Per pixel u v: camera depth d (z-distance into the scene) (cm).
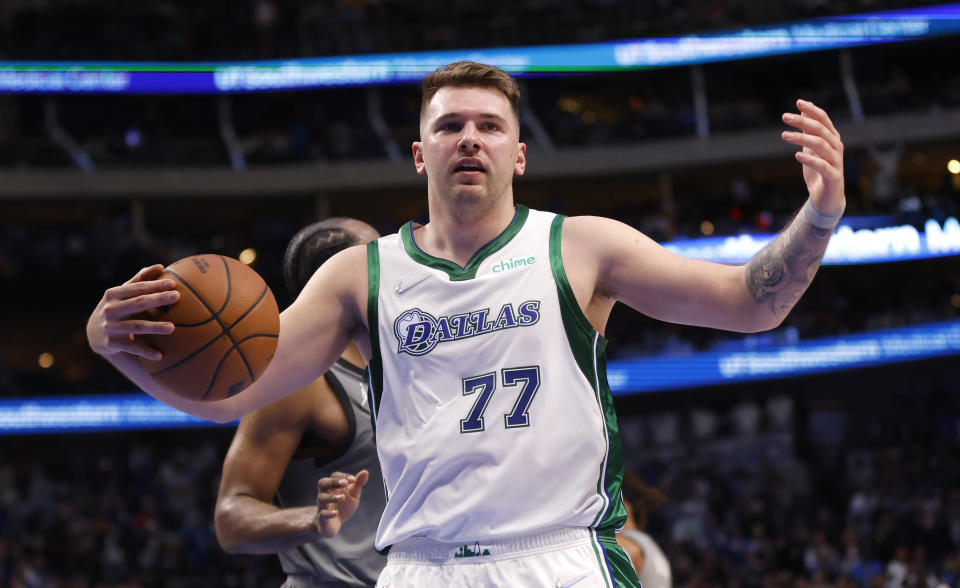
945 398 2195
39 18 2580
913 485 1848
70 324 2458
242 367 244
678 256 244
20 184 2373
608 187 2595
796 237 227
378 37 2605
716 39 2497
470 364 237
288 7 2783
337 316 259
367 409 334
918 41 2455
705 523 1772
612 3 2667
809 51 2459
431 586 235
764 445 2070
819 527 1772
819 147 224
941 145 2366
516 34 2575
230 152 2531
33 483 1978
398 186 2495
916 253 2208
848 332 2144
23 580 1627
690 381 2183
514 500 230
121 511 1936
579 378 237
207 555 1802
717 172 2519
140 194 2434
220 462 2127
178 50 2534
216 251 2462
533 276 243
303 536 295
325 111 2694
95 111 2645
